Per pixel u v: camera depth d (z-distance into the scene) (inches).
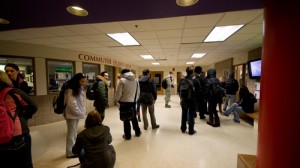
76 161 90.4
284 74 43.5
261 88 52.6
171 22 109.9
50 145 113.2
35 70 168.4
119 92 114.7
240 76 268.7
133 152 100.1
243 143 113.0
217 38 154.3
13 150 53.9
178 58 301.6
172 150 102.7
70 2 64.4
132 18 83.0
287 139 43.4
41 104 170.9
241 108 162.4
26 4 66.4
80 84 95.3
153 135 128.9
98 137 68.3
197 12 75.5
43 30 123.3
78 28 120.2
